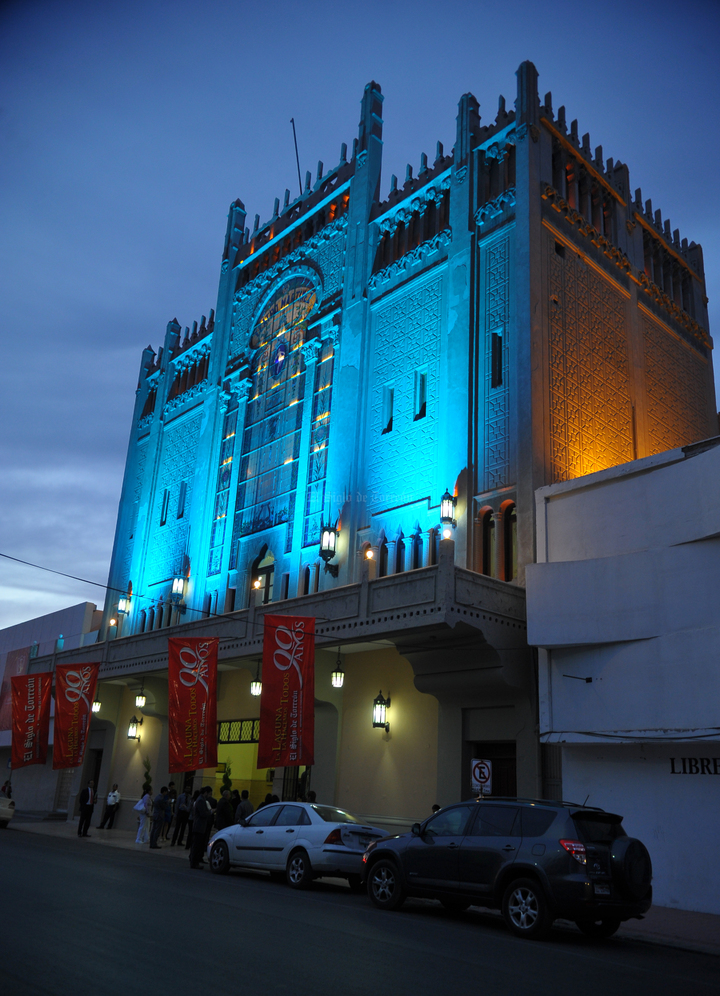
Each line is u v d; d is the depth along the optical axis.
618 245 26.16
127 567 36.19
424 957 8.34
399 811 20.11
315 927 9.76
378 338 25.95
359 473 24.70
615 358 24.27
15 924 8.75
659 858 14.59
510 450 20.55
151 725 30.91
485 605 17.70
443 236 24.67
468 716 19.19
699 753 14.46
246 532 29.12
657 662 14.95
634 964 8.99
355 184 29.47
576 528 17.80
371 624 18.56
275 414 29.81
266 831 15.21
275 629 19.19
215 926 9.34
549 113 24.44
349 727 22.25
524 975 7.80
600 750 15.99
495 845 11.01
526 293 21.50
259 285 33.53
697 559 14.93
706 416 28.58
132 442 39.06
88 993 6.22
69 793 35.47
